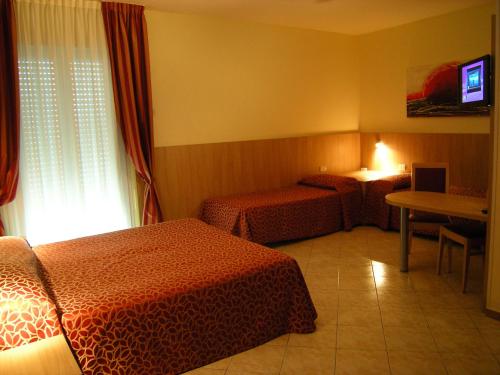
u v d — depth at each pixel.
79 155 4.04
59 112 3.91
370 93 6.12
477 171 4.91
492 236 2.82
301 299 2.73
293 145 5.59
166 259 2.79
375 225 5.36
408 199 3.57
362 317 2.95
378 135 5.98
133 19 4.16
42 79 3.80
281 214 4.62
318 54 5.78
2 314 1.89
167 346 2.29
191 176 4.80
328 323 2.87
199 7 4.39
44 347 1.87
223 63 4.94
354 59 6.17
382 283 3.53
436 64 5.24
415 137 5.52
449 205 3.29
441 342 2.59
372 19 5.20
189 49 4.68
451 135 5.12
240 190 5.18
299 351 2.55
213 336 2.44
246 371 2.37
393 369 2.33
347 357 2.47
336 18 5.08
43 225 3.91
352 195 5.26
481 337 2.63
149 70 4.31
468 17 4.86
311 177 5.60
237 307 2.51
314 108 5.83
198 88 4.79
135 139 4.25
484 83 2.99
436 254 4.20
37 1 3.72
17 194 3.75
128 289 2.32
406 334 2.70
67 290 2.34
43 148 3.85
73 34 3.93
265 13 4.72
